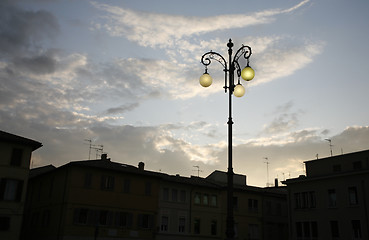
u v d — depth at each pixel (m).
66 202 40.12
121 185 44.12
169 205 48.12
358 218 41.06
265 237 55.88
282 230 58.53
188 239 48.53
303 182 48.41
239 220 54.00
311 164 49.06
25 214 50.91
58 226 40.12
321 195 45.78
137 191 45.16
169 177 51.22
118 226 42.47
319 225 45.00
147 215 45.22
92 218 41.00
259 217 56.31
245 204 55.62
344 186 43.44
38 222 46.22
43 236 43.28
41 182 49.16
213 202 52.91
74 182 41.09
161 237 46.00
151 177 46.84
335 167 46.06
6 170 36.31
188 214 49.59
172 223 47.75
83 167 42.03
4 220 35.22
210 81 14.89
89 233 40.41
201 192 52.06
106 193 42.75
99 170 43.00
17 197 36.34
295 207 48.69
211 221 51.66
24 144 37.91
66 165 42.03
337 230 43.06
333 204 44.28
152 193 46.41
